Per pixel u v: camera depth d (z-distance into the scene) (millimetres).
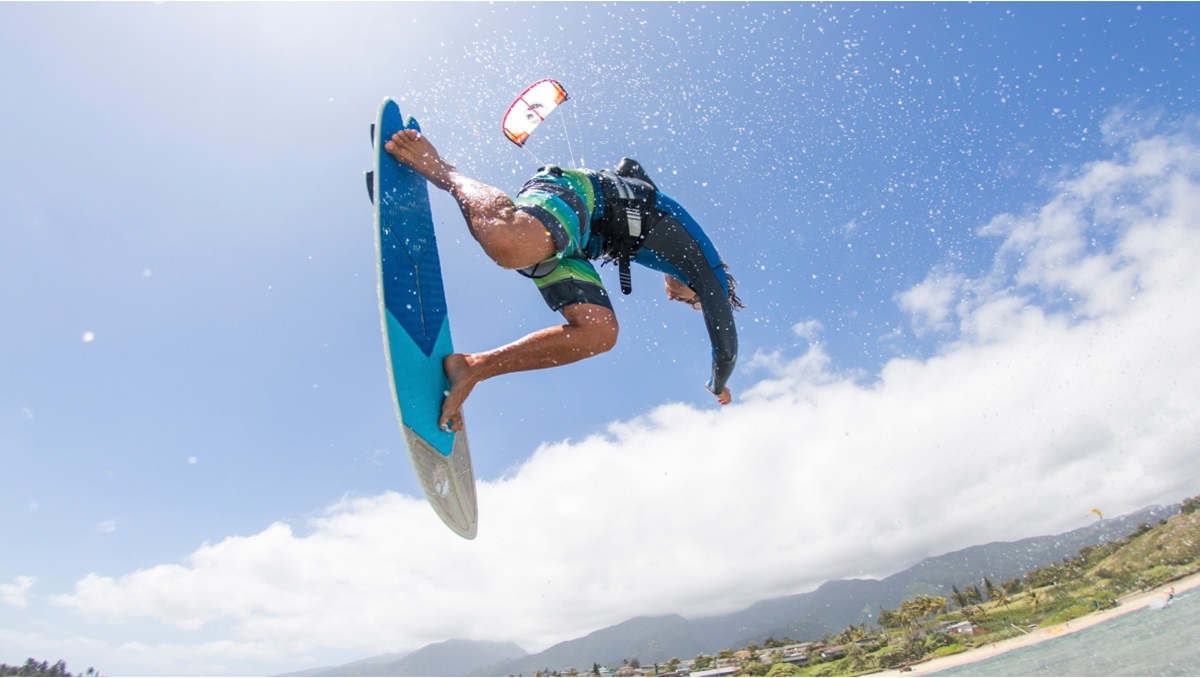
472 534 3217
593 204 2873
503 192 2564
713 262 3168
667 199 3121
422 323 2893
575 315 2799
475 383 2922
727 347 3230
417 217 3035
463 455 3285
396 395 2533
